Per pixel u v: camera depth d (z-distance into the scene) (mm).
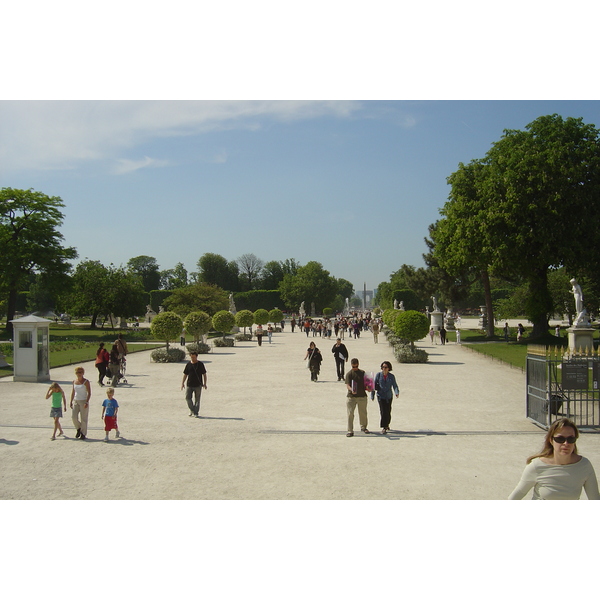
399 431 13305
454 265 44750
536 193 37062
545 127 38656
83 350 38719
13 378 22703
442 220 46406
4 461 10922
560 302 49625
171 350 30906
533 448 11680
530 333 45969
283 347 42625
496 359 29359
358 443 12164
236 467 10422
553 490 5500
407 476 9773
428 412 15648
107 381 22500
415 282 60094
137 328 70812
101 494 8953
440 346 40781
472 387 20391
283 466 10461
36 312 104750
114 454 11391
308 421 14539
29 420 14914
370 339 51281
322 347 41625
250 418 14930
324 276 128500
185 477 9844
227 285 136125
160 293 110688
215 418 14945
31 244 56188
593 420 13414
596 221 36031
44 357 22969
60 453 11492
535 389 14156
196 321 37406
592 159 36594
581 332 29281
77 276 67875
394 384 13102
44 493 9023
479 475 9812
